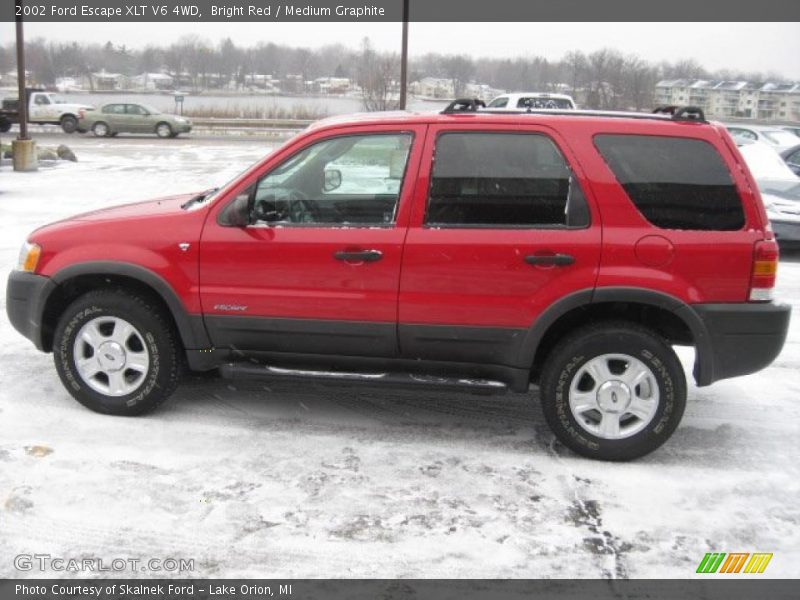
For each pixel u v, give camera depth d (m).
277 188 4.31
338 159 4.25
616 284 3.99
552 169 4.06
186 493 3.75
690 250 3.97
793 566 3.30
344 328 4.27
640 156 4.03
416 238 4.12
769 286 4.03
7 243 9.75
